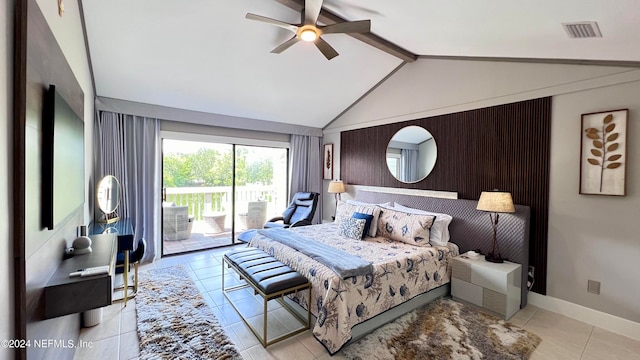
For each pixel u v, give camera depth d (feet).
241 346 6.94
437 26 8.46
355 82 14.15
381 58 12.67
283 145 17.65
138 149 12.82
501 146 10.11
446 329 7.66
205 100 13.29
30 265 3.73
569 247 8.62
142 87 11.62
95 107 11.54
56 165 4.59
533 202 9.34
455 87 11.38
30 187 3.70
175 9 8.23
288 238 10.05
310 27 7.66
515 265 8.85
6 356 3.24
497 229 9.65
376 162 14.97
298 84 13.44
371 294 7.35
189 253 14.33
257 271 7.76
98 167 11.70
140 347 6.73
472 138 10.94
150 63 10.39
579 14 5.61
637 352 6.87
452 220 11.01
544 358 6.59
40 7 4.31
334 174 17.80
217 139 15.11
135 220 12.67
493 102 10.24
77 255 6.07
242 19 9.00
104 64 10.09
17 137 3.46
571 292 8.57
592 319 8.16
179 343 6.86
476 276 8.89
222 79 12.01
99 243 7.20
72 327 6.25
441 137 11.96
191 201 15.11
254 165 16.90
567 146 8.61
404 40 10.73
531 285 9.36
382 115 14.52
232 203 16.07
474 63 10.78
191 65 10.84
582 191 8.29
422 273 8.82
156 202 13.15
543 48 8.05
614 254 7.81
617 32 5.97
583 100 8.29
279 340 7.12
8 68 3.31
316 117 17.08
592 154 8.10
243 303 9.10
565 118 8.64
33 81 3.81
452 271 9.62
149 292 9.64
